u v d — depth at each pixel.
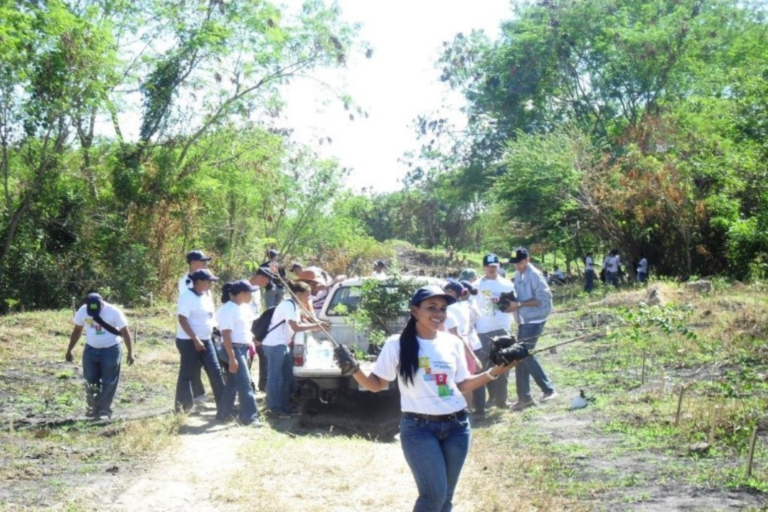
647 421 9.27
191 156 28.30
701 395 10.20
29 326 17.16
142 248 25.28
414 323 5.40
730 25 40.56
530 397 11.12
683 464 7.63
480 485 7.38
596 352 14.27
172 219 27.08
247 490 7.15
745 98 26.55
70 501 6.71
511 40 43.62
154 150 27.14
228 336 10.19
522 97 43.00
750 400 9.51
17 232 23.56
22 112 22.38
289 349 11.22
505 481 7.57
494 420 10.58
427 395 5.27
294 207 36.81
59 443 8.98
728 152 25.41
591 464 7.90
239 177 29.98
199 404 11.48
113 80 24.08
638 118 40.34
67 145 24.95
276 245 36.28
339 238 40.00
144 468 7.90
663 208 26.55
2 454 8.30
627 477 7.34
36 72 22.02
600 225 29.44
